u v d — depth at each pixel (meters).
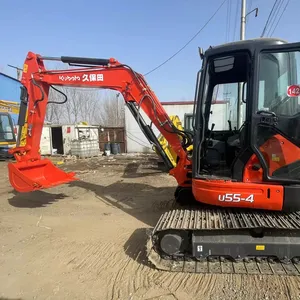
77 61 5.92
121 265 4.15
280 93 3.77
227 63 4.37
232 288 3.50
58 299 3.43
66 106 37.56
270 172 3.86
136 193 8.16
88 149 18.41
